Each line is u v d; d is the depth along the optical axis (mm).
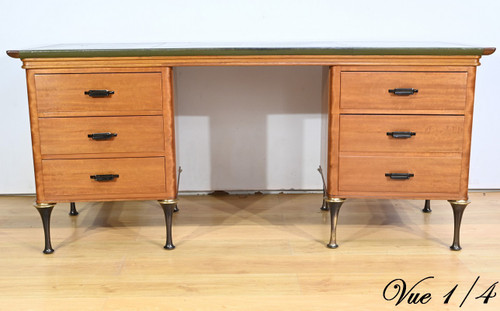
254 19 2768
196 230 2439
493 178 2936
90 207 2766
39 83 2080
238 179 2941
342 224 2496
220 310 1734
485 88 2830
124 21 2754
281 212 2672
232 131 2889
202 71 2814
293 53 2051
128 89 2107
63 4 2729
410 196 2176
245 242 2293
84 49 2049
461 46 2074
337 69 2092
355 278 1951
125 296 1834
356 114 2125
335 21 2775
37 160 2135
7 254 2186
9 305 1775
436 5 2760
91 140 2135
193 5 2746
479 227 2439
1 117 2826
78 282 1937
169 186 2193
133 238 2350
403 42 2566
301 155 2918
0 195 2922
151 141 2156
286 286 1894
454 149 2131
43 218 2168
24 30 2748
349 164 2166
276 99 2854
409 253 2166
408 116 2113
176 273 2002
